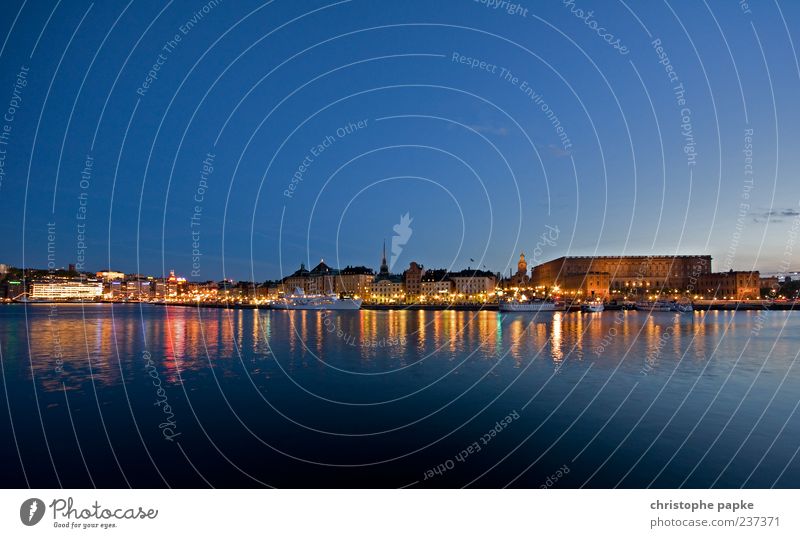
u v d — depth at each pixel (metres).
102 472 16.94
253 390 30.12
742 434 20.91
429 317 128.12
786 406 25.41
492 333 71.81
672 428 21.84
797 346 52.16
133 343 58.28
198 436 20.81
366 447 19.56
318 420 23.39
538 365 39.41
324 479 16.41
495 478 16.55
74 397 28.11
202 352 49.31
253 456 18.53
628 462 17.92
